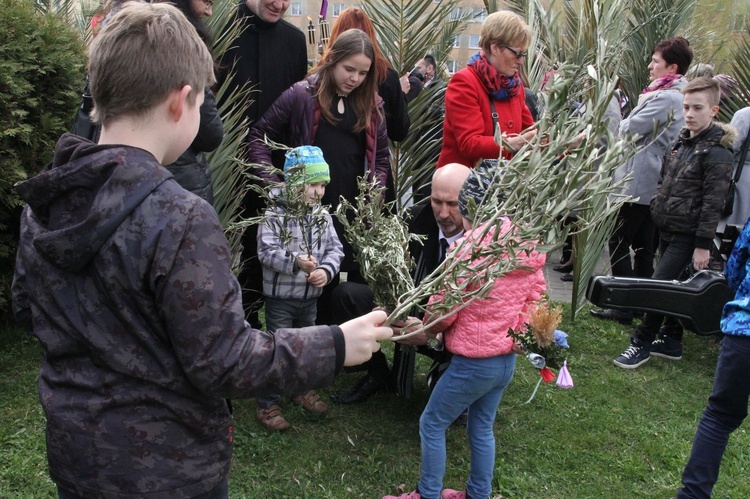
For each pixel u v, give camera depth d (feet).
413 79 15.69
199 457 4.16
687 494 8.30
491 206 5.18
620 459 10.30
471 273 5.26
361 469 9.59
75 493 4.11
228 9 11.05
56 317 4.03
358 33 10.75
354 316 10.47
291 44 12.55
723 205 13.24
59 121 12.33
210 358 3.78
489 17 11.03
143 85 3.97
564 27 18.45
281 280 10.44
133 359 3.92
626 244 16.70
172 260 3.76
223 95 11.93
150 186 3.87
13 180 11.47
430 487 8.35
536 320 6.81
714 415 8.13
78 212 3.98
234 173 11.05
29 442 9.49
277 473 9.37
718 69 27.55
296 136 11.19
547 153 4.86
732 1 27.78
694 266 13.64
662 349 14.57
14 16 11.85
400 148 15.71
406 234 7.19
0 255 12.09
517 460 10.11
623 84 22.53
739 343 7.69
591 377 13.32
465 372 7.85
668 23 22.17
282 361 3.99
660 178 14.67
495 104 11.27
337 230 11.51
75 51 12.87
